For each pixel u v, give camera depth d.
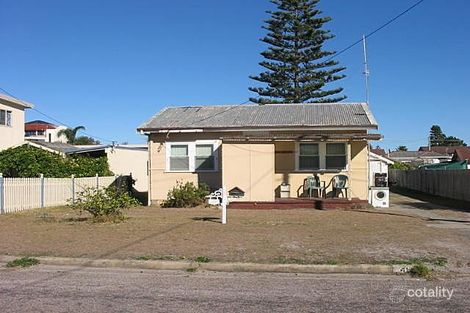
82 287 7.73
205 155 22.77
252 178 21.00
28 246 10.91
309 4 43.81
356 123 21.53
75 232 12.91
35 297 7.11
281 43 44.12
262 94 44.69
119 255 9.81
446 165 39.16
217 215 17.44
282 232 12.69
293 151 21.95
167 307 6.59
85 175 27.30
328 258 9.39
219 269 9.05
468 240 11.41
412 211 19.06
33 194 21.08
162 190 22.97
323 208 20.11
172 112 25.47
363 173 21.41
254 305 6.66
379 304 6.69
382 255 9.63
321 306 6.60
